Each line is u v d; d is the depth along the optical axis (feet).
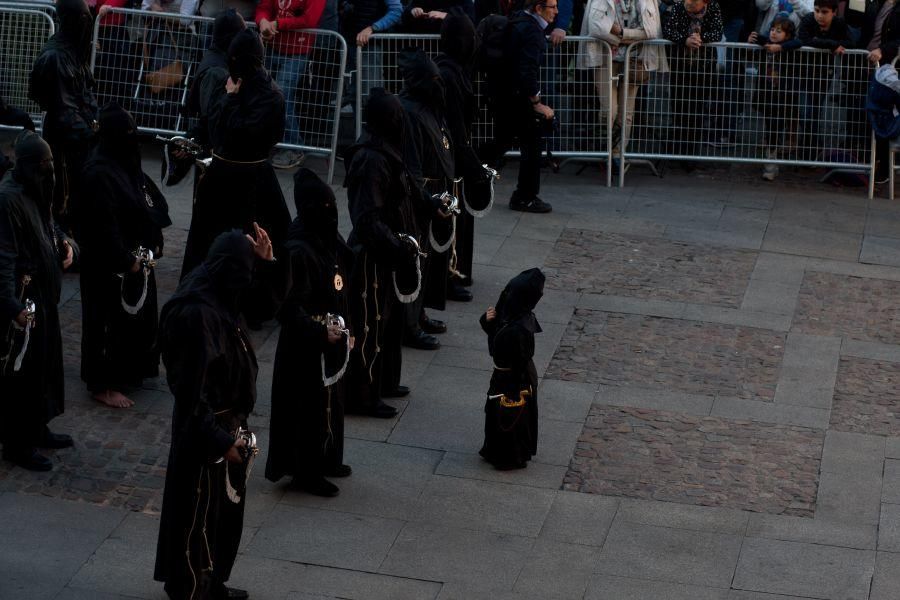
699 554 25.12
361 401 29.78
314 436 26.27
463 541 25.41
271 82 31.89
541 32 39.68
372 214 27.86
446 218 31.12
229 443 20.90
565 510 26.53
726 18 46.09
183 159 32.63
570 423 29.84
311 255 25.12
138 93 44.65
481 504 26.68
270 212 32.99
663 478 27.76
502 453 27.73
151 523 25.71
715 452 28.81
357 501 26.66
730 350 33.60
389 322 29.91
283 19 42.37
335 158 45.27
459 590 23.85
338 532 25.57
